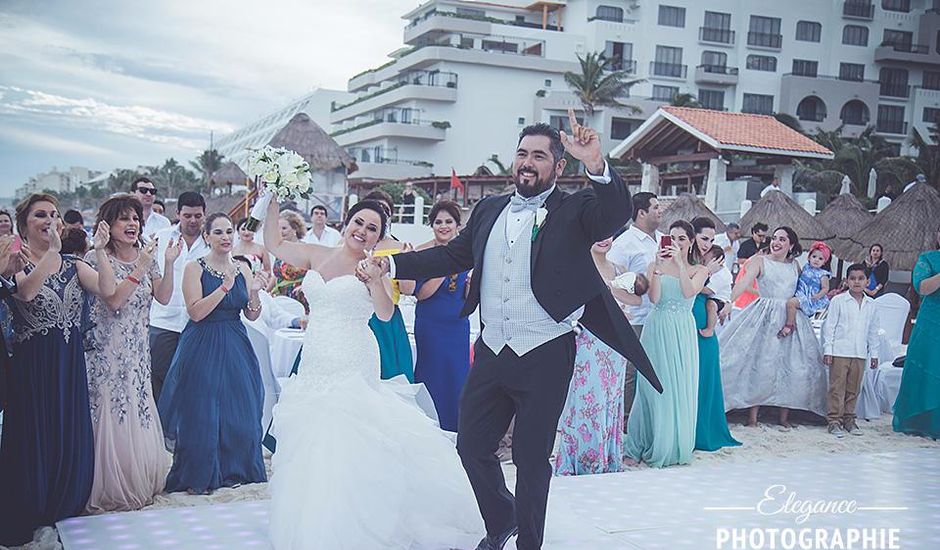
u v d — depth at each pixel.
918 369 8.05
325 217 11.20
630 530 4.81
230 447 5.66
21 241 4.84
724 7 56.34
